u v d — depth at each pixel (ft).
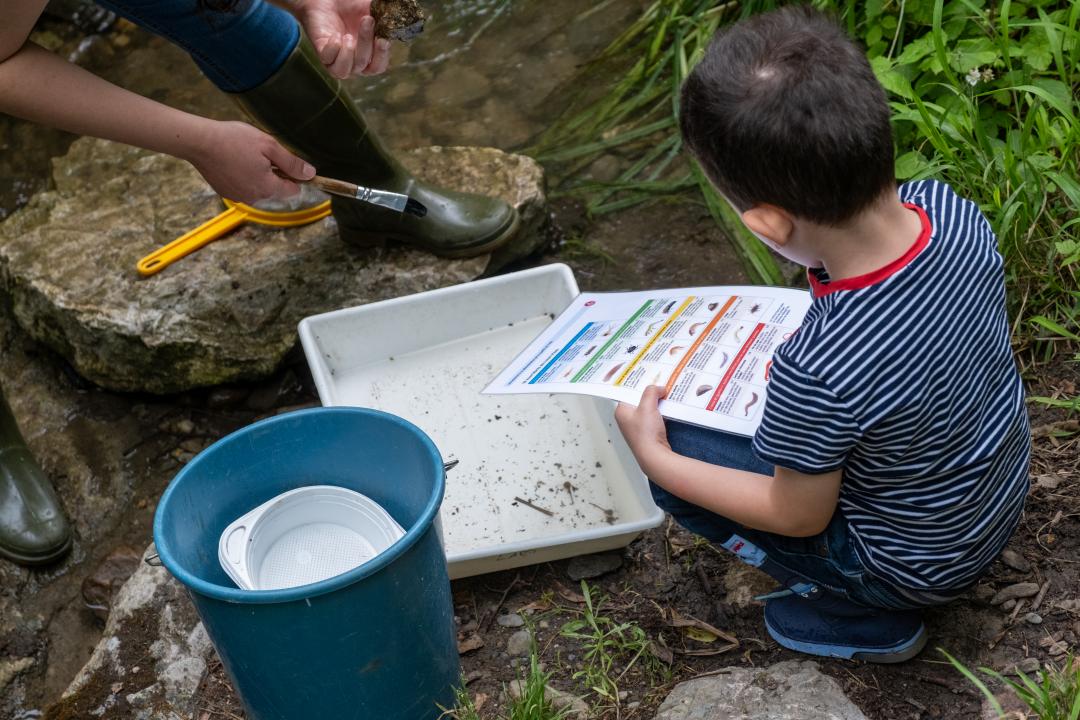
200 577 5.01
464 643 5.88
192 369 8.01
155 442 8.10
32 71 5.41
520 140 9.73
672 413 4.81
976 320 4.09
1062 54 7.79
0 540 7.27
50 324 8.27
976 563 4.60
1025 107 7.72
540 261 8.71
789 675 5.11
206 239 8.33
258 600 4.18
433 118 10.00
